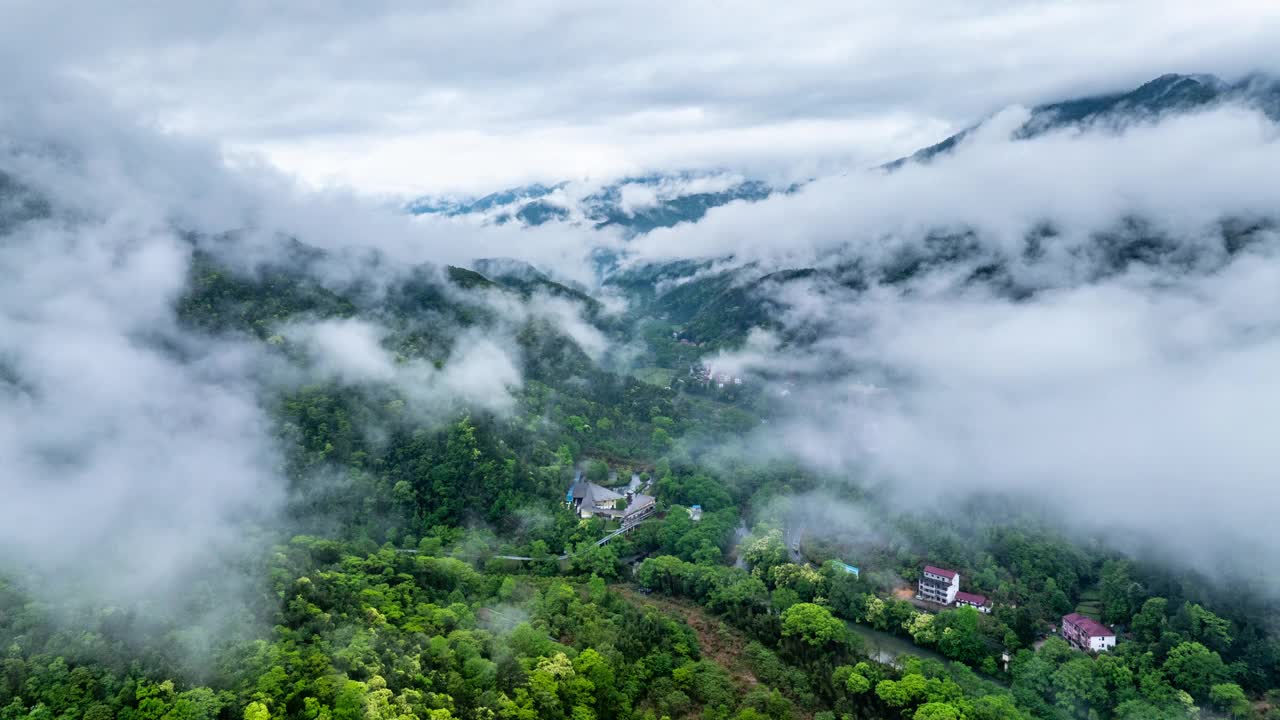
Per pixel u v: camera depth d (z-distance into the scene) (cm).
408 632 16550
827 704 17062
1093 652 19375
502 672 15738
